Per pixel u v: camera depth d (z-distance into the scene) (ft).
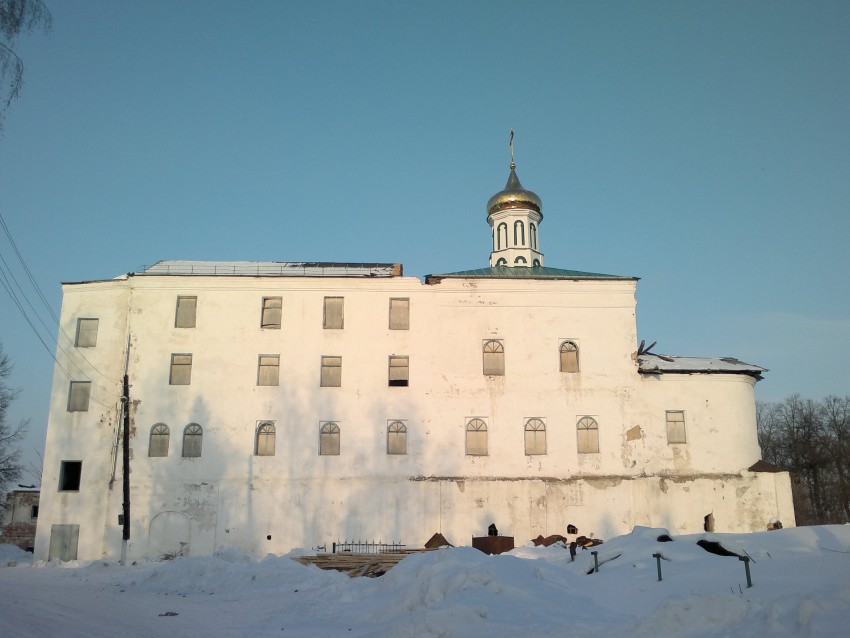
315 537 138.51
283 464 141.90
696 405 147.64
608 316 151.33
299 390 145.79
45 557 137.80
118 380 146.61
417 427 144.25
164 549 138.00
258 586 85.51
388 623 56.54
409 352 148.36
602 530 140.26
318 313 150.00
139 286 150.41
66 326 149.79
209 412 144.36
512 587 56.08
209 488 140.67
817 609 36.58
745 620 39.65
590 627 47.39
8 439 199.82
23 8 52.47
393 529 139.03
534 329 150.20
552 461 143.33
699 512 141.90
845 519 218.18
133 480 140.67
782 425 245.45
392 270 160.86
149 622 59.72
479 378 147.33
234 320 149.28
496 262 190.80
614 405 146.72
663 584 57.88
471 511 140.26
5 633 43.91
